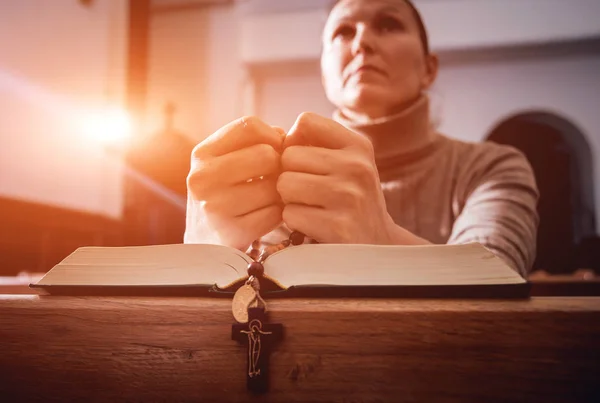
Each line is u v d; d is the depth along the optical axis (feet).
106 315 1.05
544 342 0.93
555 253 11.70
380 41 2.59
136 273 1.11
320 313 0.99
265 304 1.01
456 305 0.98
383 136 2.69
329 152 1.34
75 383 1.04
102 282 1.11
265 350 0.98
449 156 2.76
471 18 11.65
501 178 2.39
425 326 0.96
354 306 0.99
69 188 7.55
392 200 2.66
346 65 2.66
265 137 1.37
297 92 13.04
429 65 3.01
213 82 13.10
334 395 0.96
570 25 11.17
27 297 1.12
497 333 0.94
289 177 1.31
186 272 1.10
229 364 1.00
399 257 1.06
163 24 13.53
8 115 6.35
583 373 0.91
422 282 1.02
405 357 0.96
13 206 6.31
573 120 11.76
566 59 11.87
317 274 1.06
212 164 1.34
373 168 1.36
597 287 3.80
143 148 9.82
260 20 12.79
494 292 1.01
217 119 12.96
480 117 12.09
